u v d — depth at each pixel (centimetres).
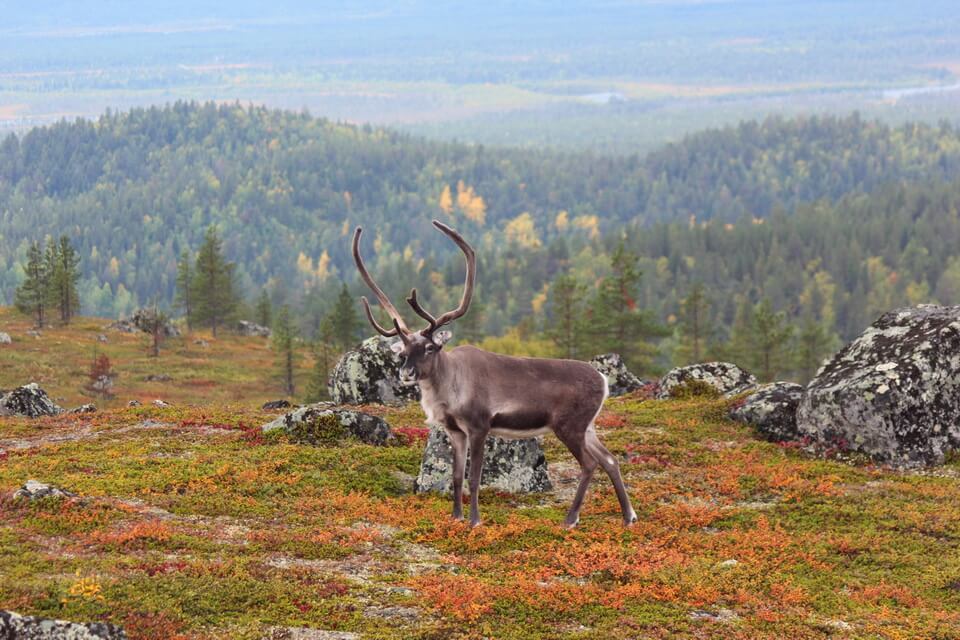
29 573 1151
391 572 1307
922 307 2289
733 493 1841
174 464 1836
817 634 1162
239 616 1112
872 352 2206
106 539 1303
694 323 11088
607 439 2288
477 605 1169
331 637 1080
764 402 2372
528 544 1478
